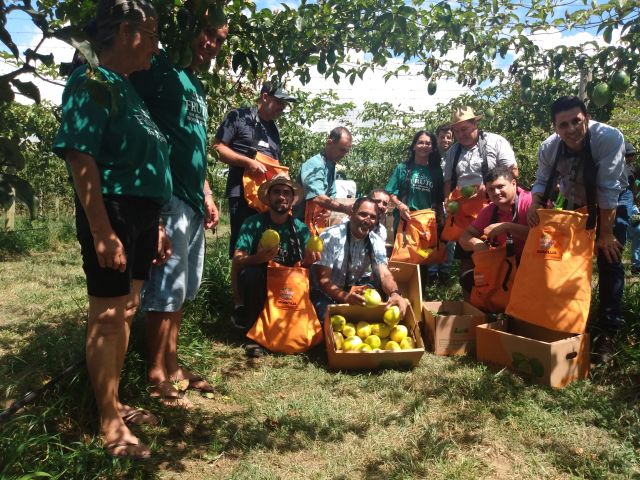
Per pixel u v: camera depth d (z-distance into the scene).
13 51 1.69
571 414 3.18
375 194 5.39
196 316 4.82
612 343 3.91
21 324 4.71
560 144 3.86
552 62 4.76
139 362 3.34
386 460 2.70
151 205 2.63
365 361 3.85
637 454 2.77
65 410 2.85
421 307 4.55
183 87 3.19
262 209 4.73
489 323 4.11
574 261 3.60
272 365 4.02
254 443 2.85
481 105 7.91
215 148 4.67
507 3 4.93
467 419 3.12
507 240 4.38
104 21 2.48
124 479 2.43
